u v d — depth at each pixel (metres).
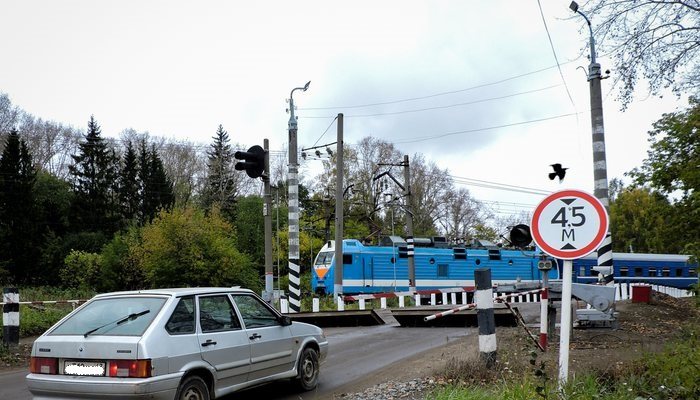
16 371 11.73
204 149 74.62
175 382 6.77
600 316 12.45
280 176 65.56
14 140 51.12
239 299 8.30
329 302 29.34
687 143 15.46
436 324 17.73
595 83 16.19
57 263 48.66
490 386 7.48
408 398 7.77
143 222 58.88
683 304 24.22
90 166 58.19
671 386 6.36
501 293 15.55
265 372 8.29
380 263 35.12
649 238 45.91
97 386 6.52
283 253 50.94
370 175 59.09
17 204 49.78
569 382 6.47
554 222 6.41
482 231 67.88
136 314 7.05
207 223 39.12
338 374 10.42
